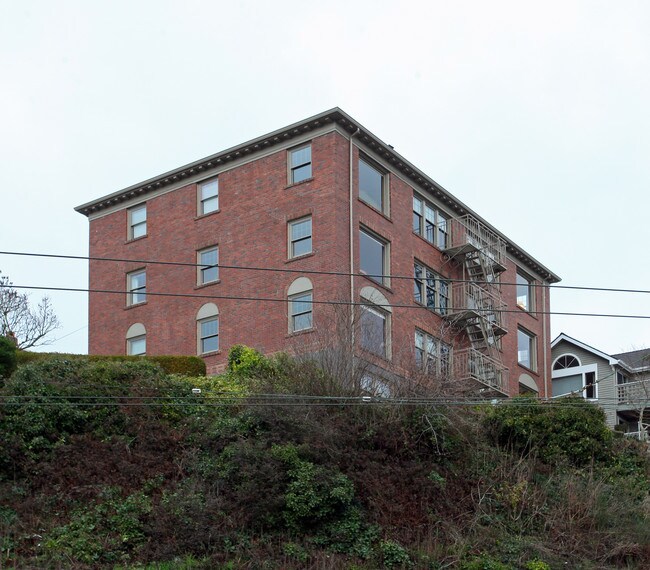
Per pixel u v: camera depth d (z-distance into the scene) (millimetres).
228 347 41969
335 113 40938
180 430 30562
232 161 44062
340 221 40438
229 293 42688
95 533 25938
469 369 42500
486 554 27859
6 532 25141
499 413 34375
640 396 54469
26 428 28375
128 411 30469
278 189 42281
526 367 52344
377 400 31312
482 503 30359
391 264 42781
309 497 27547
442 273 46438
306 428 29828
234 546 26297
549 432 34094
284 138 42406
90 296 47188
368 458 30172
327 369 31547
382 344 33812
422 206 46156
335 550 26953
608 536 29641
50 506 26719
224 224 43625
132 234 46938
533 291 54594
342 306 33906
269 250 41875
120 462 28516
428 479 30141
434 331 44438
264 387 31297
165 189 46062
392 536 27859
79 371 30750
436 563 27047
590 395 59219
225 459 28828
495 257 48469
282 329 40594
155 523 26438
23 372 30062
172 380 31984
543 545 28938
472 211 48562
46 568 23906
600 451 34438
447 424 31875
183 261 44562
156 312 44750
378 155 43406
